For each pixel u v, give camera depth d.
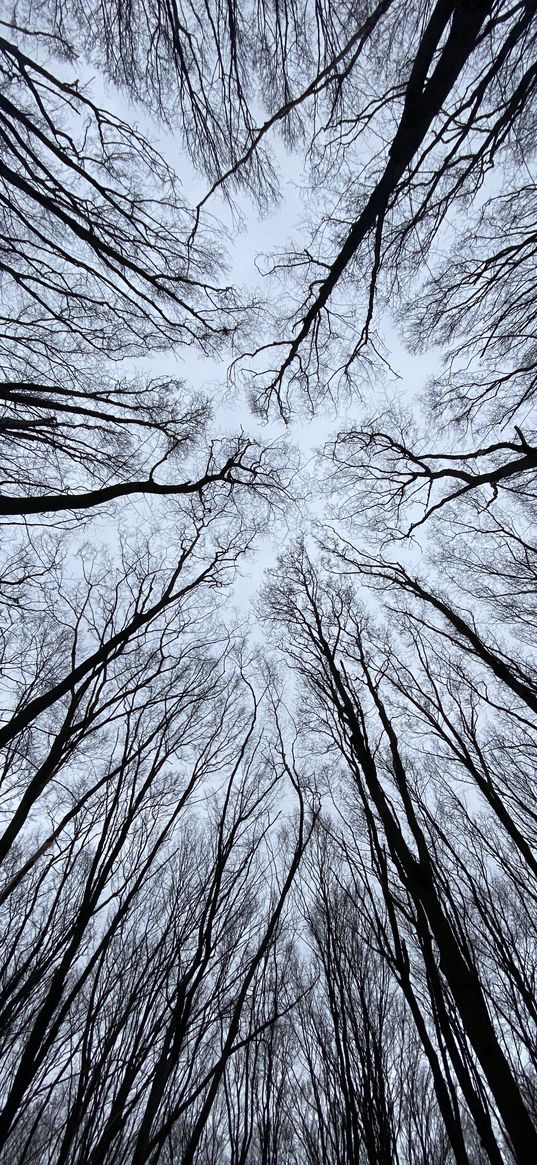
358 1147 4.06
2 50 5.34
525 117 5.73
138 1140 3.51
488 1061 3.66
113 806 4.62
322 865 6.75
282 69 5.06
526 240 6.87
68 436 7.47
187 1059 4.60
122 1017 4.05
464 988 3.95
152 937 5.73
